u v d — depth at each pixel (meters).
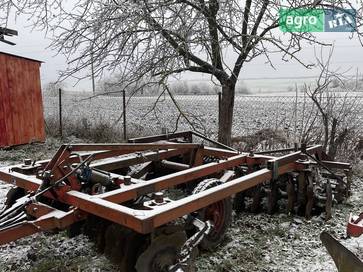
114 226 3.46
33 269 3.85
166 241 3.22
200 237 3.33
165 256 3.22
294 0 6.05
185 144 5.24
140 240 3.27
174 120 13.37
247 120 13.17
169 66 6.03
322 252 4.37
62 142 10.85
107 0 6.25
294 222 5.16
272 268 3.99
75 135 11.51
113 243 3.43
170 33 5.91
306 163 5.21
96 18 6.26
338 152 7.80
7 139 10.18
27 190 4.02
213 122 13.07
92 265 3.95
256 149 8.01
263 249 4.40
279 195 5.43
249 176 4.33
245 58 6.89
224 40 6.29
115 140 10.33
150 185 3.80
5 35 9.20
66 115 13.97
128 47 6.27
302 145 5.48
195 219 3.61
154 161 5.76
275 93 21.28
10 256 4.14
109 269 3.88
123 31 6.10
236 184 4.04
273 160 4.73
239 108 17.03
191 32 5.96
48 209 3.36
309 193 5.20
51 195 3.51
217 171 4.79
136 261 3.21
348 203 5.89
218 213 4.34
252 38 6.16
